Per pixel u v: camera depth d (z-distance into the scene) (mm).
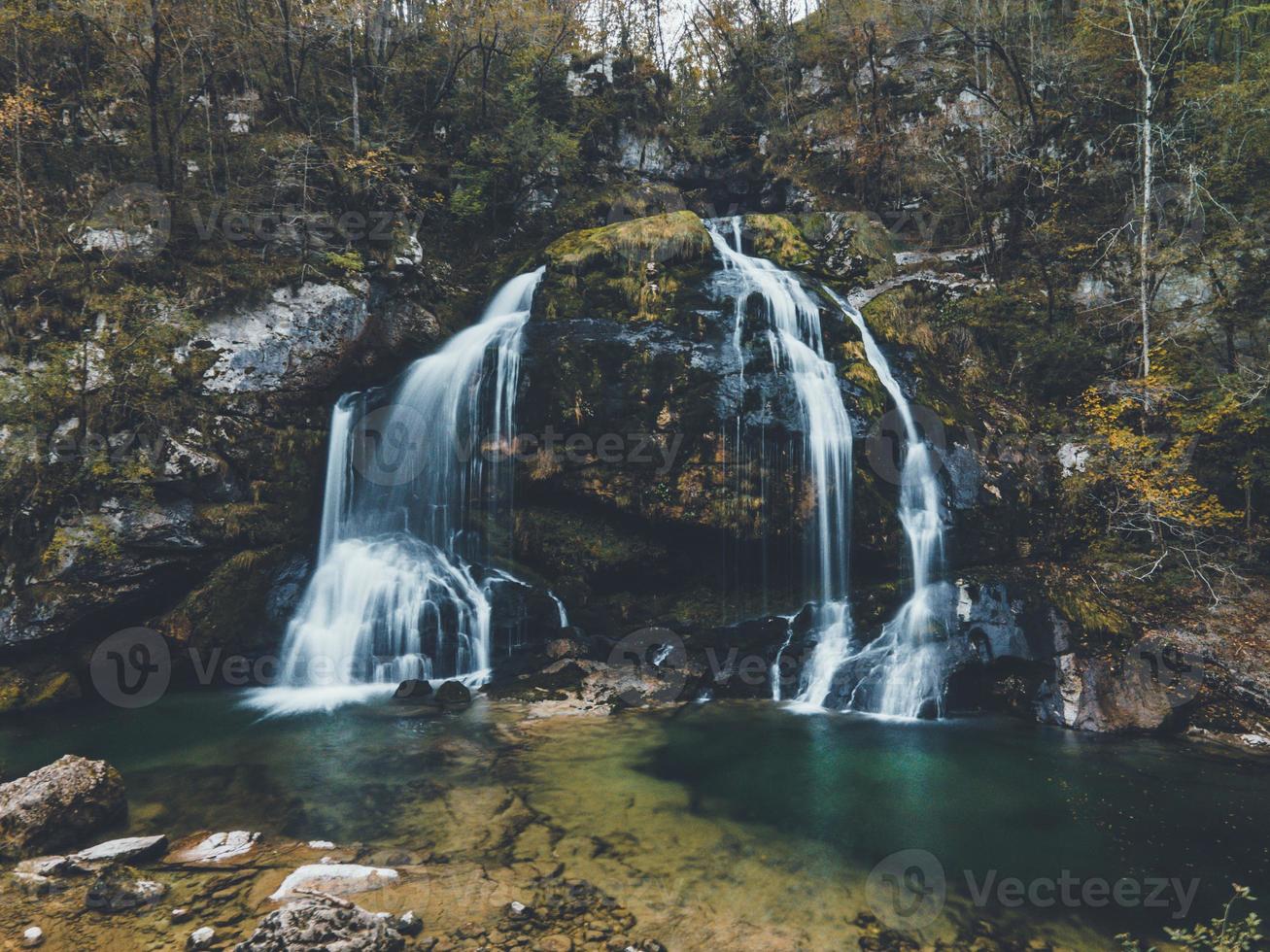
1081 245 14406
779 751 8188
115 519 9992
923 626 10219
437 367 12930
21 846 5586
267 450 11406
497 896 5164
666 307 12812
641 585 11781
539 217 18359
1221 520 11516
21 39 13609
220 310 11523
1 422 9812
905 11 19781
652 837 6145
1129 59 15273
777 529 11297
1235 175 13984
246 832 6086
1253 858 5934
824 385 12016
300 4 15438
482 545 11969
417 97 18672
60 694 9461
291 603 11148
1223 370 12891
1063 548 11750
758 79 23047
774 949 4656
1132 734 8672
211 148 13508
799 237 16328
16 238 11125
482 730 8734
